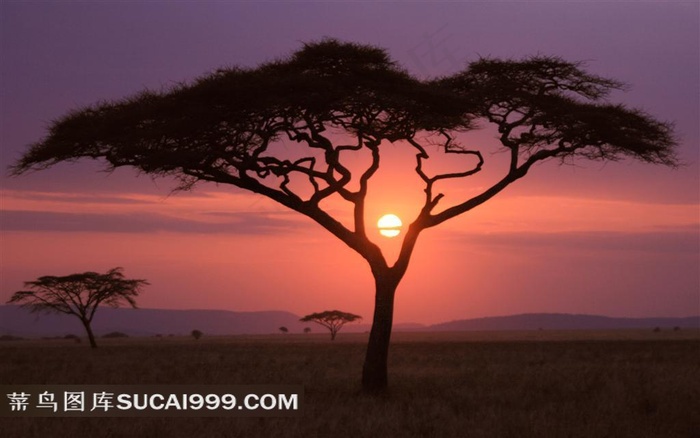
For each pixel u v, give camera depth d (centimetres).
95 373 4134
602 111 3203
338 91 2880
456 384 3247
